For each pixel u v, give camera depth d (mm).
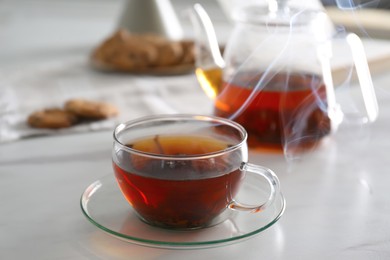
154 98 960
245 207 642
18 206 685
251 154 794
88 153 798
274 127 779
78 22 1410
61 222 661
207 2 1595
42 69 1077
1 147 808
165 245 606
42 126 854
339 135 849
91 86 1004
